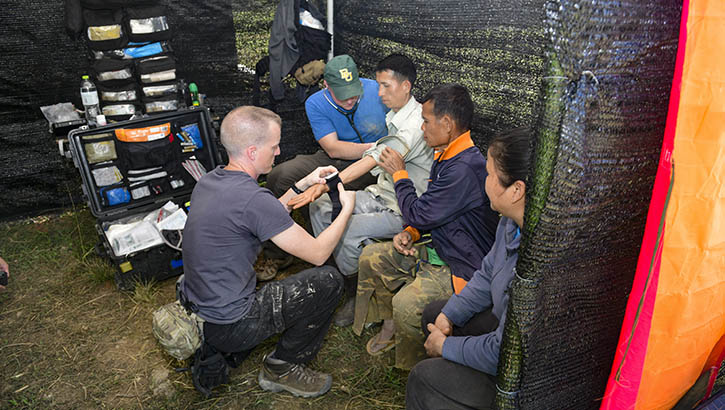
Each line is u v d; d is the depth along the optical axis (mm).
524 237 818
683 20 689
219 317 1813
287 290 1942
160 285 2953
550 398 1007
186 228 1803
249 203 1733
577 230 807
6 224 3541
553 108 701
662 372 958
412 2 2857
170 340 1788
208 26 3652
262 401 2135
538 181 756
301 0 3648
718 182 773
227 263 1769
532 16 2160
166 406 2109
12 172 3467
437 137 2039
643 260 834
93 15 2988
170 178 3102
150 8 3092
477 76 2529
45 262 3131
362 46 3445
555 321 910
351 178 2439
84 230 3486
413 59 2963
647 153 779
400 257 2219
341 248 2457
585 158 735
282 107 4027
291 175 3031
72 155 2824
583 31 653
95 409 2092
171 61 3219
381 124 2971
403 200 2166
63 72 3414
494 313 1479
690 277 853
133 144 2889
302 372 2162
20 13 3172
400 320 2035
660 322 894
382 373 2285
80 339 2496
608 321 970
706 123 737
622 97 710
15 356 2371
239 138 1769
